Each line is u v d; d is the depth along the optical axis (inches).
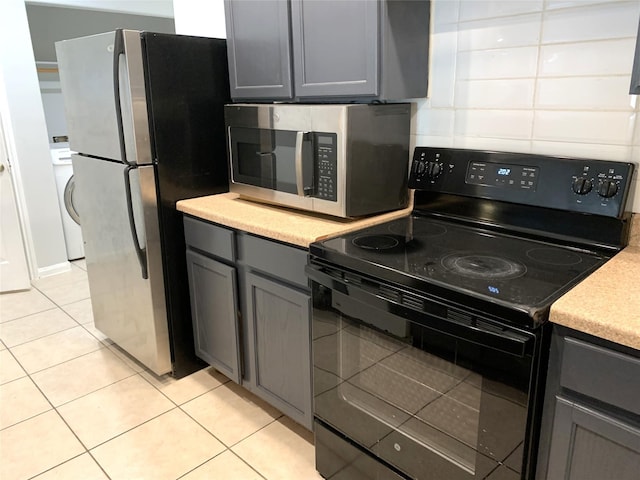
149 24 196.1
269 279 75.6
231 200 90.7
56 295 139.1
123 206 89.4
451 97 73.2
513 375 46.1
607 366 41.7
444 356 51.3
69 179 158.6
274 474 74.3
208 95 91.0
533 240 64.8
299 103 80.8
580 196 59.6
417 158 76.0
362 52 68.1
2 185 134.1
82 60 88.4
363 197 73.2
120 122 83.1
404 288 53.7
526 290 48.3
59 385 96.4
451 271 53.9
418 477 58.9
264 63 82.7
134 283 93.4
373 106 70.9
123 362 104.9
